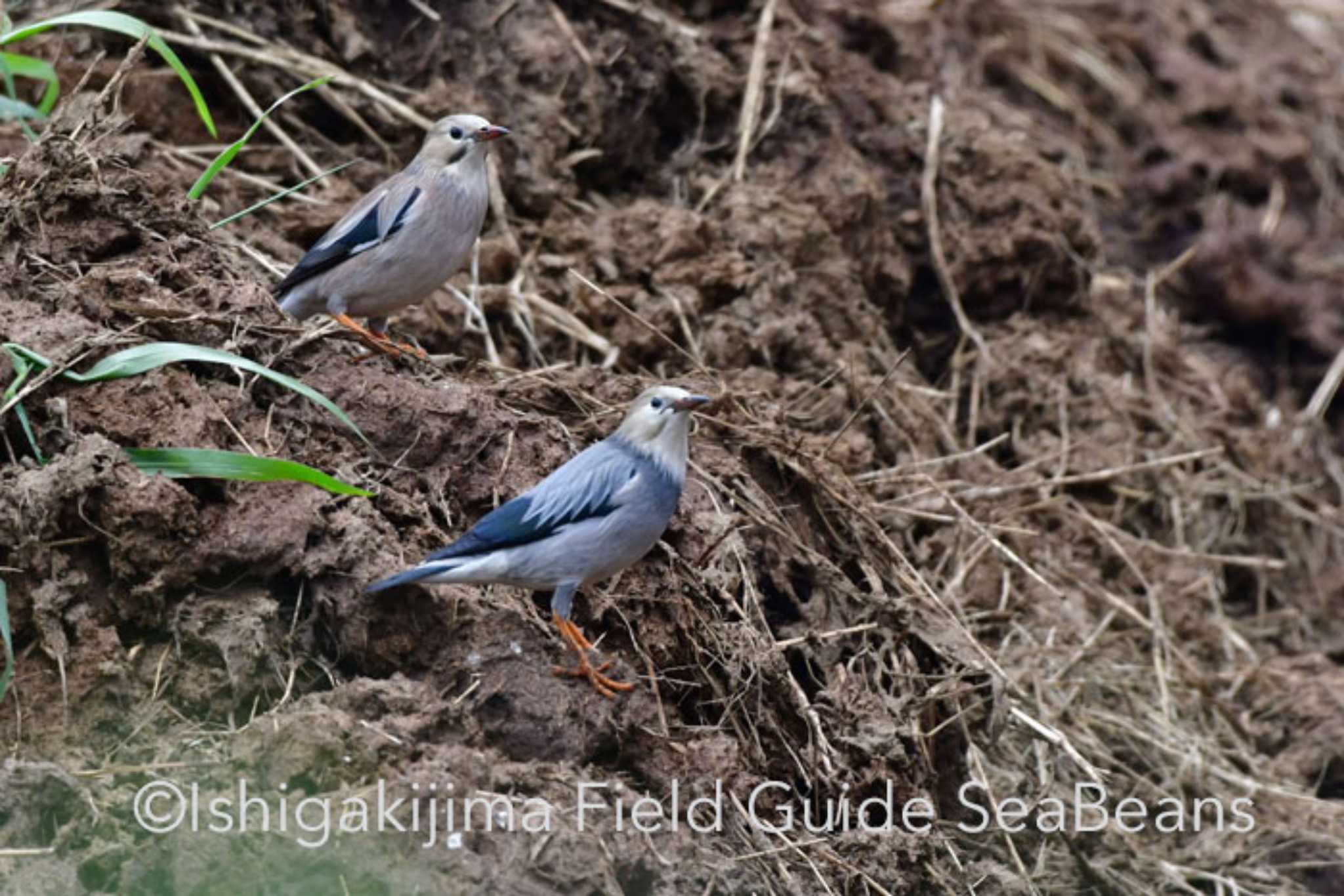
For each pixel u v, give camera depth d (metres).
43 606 8.62
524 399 11.11
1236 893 11.71
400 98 14.42
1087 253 16.81
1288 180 19.47
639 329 13.62
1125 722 13.22
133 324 9.95
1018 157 16.52
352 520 9.25
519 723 8.99
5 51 13.31
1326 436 17.66
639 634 9.91
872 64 17.19
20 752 8.35
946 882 10.03
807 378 14.07
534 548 8.85
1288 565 16.20
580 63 14.84
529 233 14.09
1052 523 14.84
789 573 11.13
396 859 7.86
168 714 8.66
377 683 8.66
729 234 14.61
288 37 14.27
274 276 12.02
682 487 9.36
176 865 7.81
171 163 13.07
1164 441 16.22
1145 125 19.39
